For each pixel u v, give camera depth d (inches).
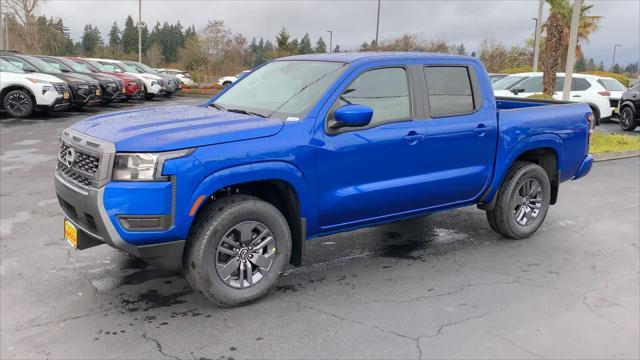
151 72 994.7
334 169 167.3
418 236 229.8
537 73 646.5
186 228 142.8
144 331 142.5
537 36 854.5
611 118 714.8
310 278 181.3
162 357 130.3
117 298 161.3
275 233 159.9
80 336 139.0
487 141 206.2
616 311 161.0
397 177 183.3
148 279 175.5
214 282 150.8
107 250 199.9
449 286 176.9
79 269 181.9
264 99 182.7
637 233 240.7
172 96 1119.0
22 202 261.6
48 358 128.5
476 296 169.3
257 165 150.9
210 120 160.4
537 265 198.2
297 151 158.2
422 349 136.6
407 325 149.2
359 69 175.6
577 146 239.0
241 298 156.0
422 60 191.9
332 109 167.8
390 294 169.5
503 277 185.6
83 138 150.1
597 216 268.1
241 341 138.7
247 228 154.9
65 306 155.3
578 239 230.7
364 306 160.6
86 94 650.8
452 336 143.6
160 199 138.3
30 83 573.6
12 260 188.2
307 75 182.2
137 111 181.2
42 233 217.2
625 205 291.3
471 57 208.4
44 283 170.2
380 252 208.7
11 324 144.1
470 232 237.1
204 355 131.8
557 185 239.0
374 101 178.1
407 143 182.4
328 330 145.5
